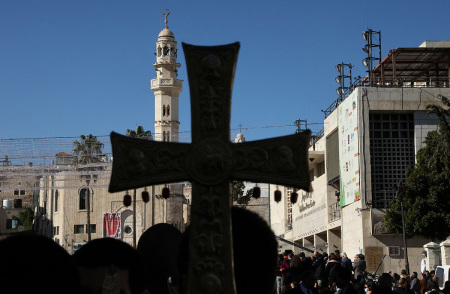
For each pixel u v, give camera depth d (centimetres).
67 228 8931
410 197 3694
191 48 311
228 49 310
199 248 295
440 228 3609
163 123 8719
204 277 291
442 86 4625
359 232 4559
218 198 302
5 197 13825
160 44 8888
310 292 1023
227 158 306
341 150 4972
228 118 308
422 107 4606
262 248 294
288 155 311
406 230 3694
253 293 292
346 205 4881
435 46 5116
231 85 309
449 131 3562
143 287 286
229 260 292
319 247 5906
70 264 215
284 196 7088
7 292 202
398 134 4638
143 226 8444
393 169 4619
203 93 309
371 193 4525
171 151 309
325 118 5675
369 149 4572
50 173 5325
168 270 397
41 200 10931
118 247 281
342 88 5375
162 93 8769
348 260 1981
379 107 4597
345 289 1301
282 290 1466
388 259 4447
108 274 271
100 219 8788
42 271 206
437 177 3606
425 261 3722
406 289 1703
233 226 296
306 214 6256
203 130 308
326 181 5531
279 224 7381
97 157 5938
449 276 2691
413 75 5259
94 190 8850
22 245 209
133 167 310
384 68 5134
